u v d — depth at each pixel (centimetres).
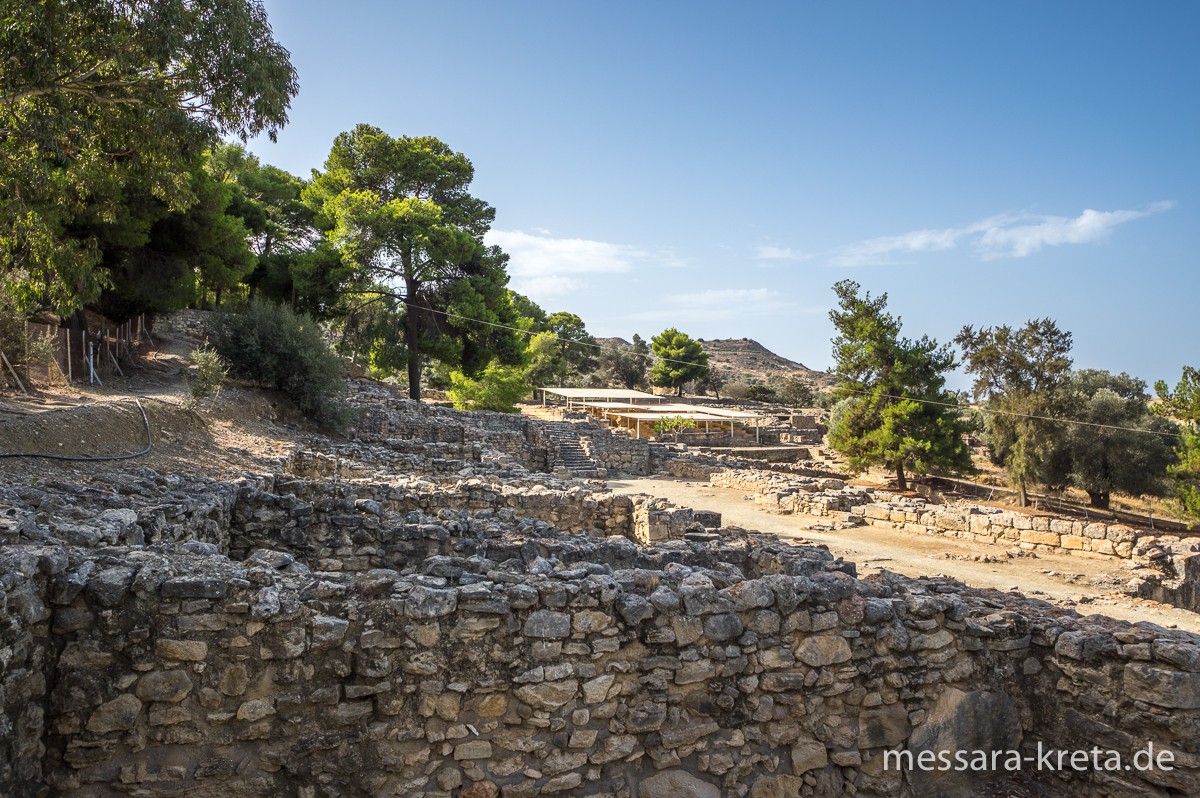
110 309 2331
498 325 3953
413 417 3338
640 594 591
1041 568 1791
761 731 594
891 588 688
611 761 557
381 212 3584
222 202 2330
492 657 541
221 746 493
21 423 1064
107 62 1163
